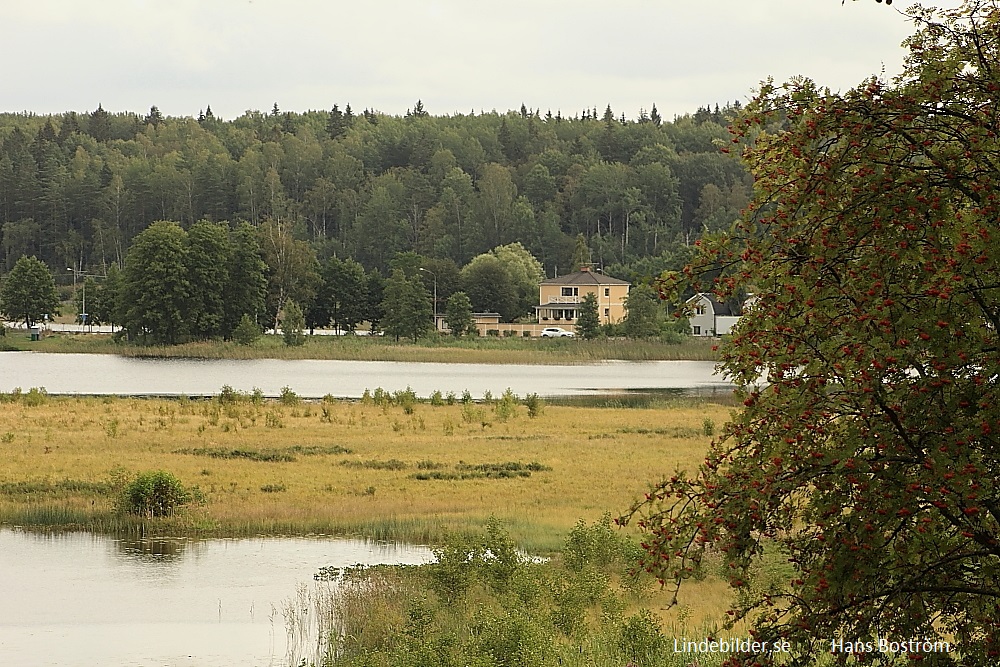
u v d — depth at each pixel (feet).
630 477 485.56
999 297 96.58
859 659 111.55
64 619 268.82
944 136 111.96
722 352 111.55
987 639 104.94
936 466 95.40
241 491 438.40
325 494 437.58
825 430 104.63
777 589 126.31
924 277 100.94
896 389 101.30
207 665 231.30
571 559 280.92
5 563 327.26
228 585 302.04
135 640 251.19
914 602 103.96
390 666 211.41
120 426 649.61
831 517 102.68
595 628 218.18
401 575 300.40
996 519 100.78
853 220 105.50
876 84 109.29
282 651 240.53
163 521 385.91
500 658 191.72
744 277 110.42
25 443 557.33
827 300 103.71
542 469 509.35
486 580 257.14
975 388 98.58
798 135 109.81
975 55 110.93
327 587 296.51
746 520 104.01
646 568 110.93
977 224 100.48
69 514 390.63
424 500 425.69
